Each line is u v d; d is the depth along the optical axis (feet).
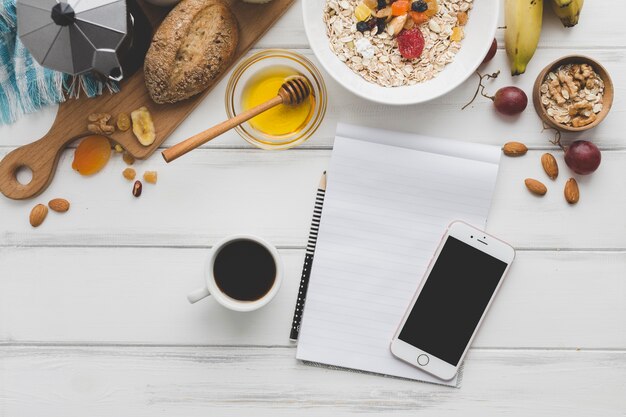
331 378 3.44
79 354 3.46
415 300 3.36
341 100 3.40
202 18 3.15
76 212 3.43
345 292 3.42
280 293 3.43
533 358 3.43
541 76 3.24
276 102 3.26
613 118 3.39
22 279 3.45
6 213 3.42
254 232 3.43
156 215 3.43
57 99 3.32
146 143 3.33
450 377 3.36
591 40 3.38
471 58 3.18
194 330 3.45
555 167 3.36
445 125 3.39
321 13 3.23
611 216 3.40
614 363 3.42
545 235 3.42
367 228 3.40
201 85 3.24
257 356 3.45
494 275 3.33
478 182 3.36
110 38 2.90
